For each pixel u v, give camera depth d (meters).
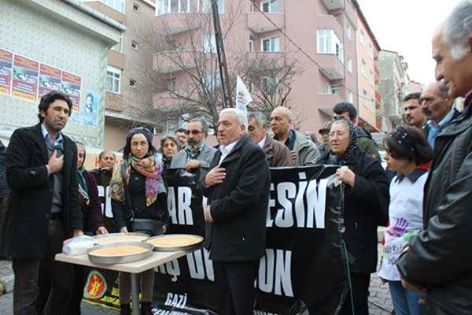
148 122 20.56
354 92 30.73
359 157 3.19
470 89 1.46
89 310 4.23
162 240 3.04
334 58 24.77
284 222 3.15
